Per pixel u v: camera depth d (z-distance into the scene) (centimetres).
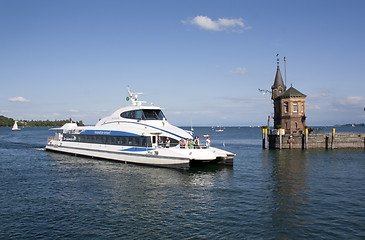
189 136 3241
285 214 1595
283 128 5397
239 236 1311
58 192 2070
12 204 1780
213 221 1497
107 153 3619
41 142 7269
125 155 3369
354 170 2978
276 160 3791
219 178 2570
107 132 3725
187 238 1294
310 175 2714
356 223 1459
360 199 1881
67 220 1516
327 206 1733
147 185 2291
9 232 1361
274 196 1962
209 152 2980
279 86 5744
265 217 1550
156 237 1307
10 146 5875
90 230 1388
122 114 3712
